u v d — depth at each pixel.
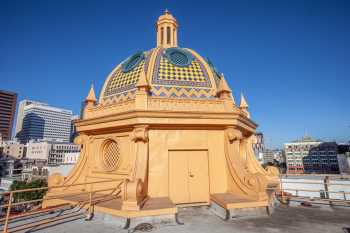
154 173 10.59
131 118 10.68
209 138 11.56
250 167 14.40
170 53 14.34
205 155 11.50
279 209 10.56
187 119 10.95
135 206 8.40
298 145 97.00
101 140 12.53
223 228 8.04
